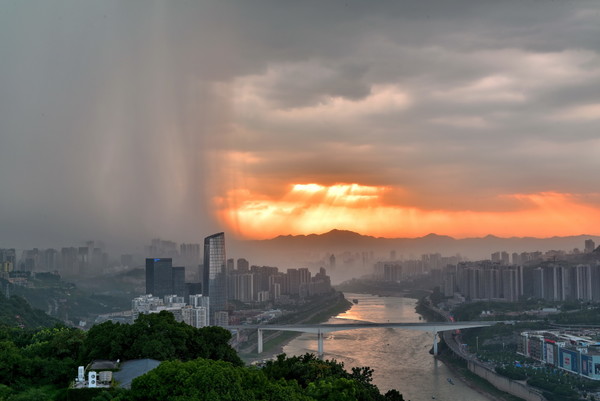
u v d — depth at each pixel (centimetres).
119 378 18362
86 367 19750
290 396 16225
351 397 17812
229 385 14862
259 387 16062
